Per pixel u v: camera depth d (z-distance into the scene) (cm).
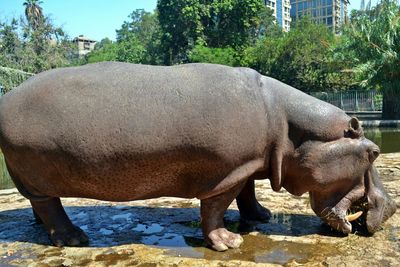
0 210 590
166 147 384
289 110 424
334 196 435
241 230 468
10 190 748
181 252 407
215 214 418
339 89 3984
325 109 428
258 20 4747
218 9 4500
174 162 391
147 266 374
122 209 576
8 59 3778
